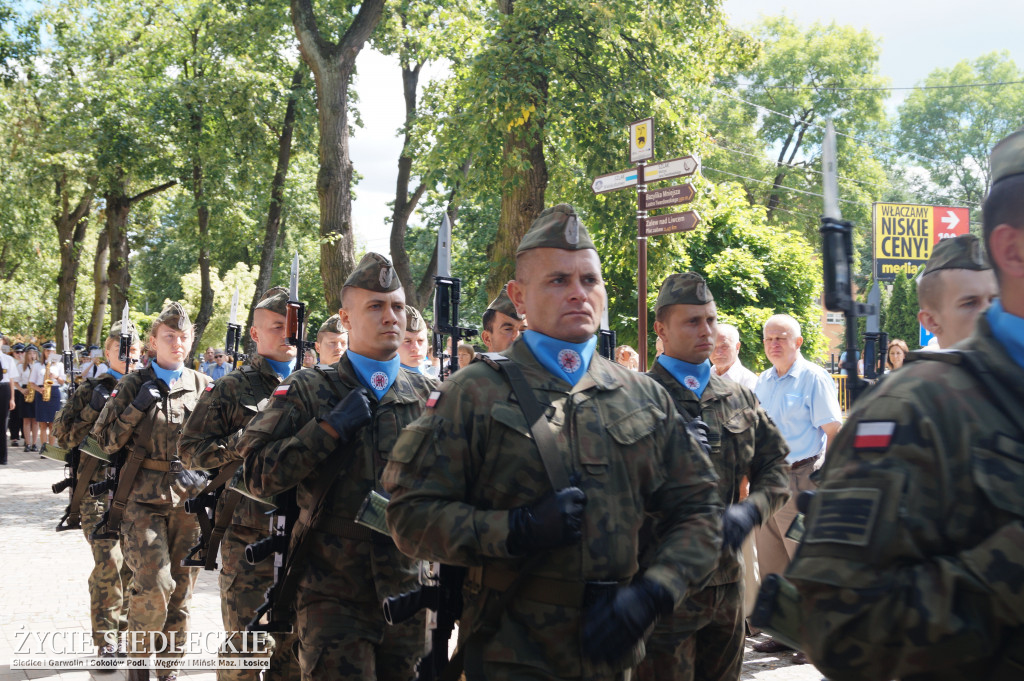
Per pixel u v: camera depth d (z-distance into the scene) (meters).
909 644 1.28
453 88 16.00
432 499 2.20
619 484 2.24
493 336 5.55
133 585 4.82
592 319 2.36
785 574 1.45
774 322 5.49
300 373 3.47
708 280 12.95
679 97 14.41
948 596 1.26
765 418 3.87
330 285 13.97
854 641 1.33
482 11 15.52
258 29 18.31
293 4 14.11
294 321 4.12
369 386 3.41
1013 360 1.36
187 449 4.28
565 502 2.01
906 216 22.00
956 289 2.46
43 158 23.12
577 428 2.24
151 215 32.34
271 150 22.44
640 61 13.70
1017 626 1.26
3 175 26.23
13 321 36.88
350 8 17.88
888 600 1.30
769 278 13.49
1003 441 1.31
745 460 3.72
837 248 1.85
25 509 10.75
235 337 5.51
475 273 24.64
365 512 2.93
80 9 25.11
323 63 14.01
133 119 22.81
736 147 36.03
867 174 36.72
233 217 23.23
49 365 17.83
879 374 2.96
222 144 21.86
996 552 1.25
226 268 38.22
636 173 7.39
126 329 6.30
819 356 13.88
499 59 12.22
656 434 2.35
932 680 1.33
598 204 13.30
